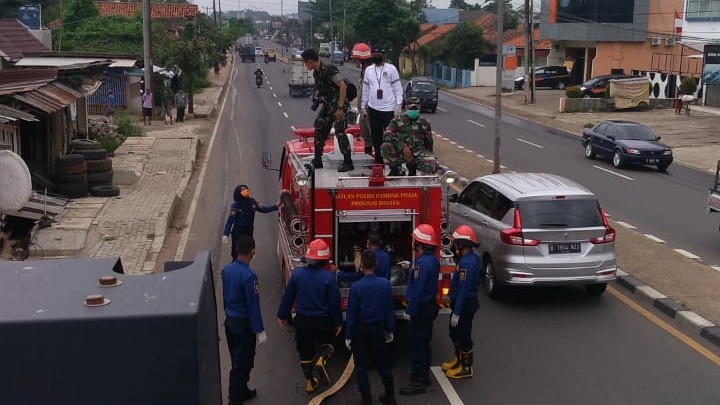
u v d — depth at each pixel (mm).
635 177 23859
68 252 13344
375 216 8984
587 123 38406
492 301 11344
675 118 39031
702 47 46719
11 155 13109
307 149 11641
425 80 44219
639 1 54875
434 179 9188
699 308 10617
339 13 126250
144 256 13438
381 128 10562
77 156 17359
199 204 18188
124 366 2611
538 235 10609
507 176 12242
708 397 8094
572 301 11344
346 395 8289
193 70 36844
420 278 8000
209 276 3279
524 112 43750
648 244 14219
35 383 2555
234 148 27422
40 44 28578
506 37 74188
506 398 8094
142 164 22531
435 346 9656
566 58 62156
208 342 3027
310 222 8922
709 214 18203
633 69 55688
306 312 7930
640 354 9305
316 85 10023
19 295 2779
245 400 8062
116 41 48594
